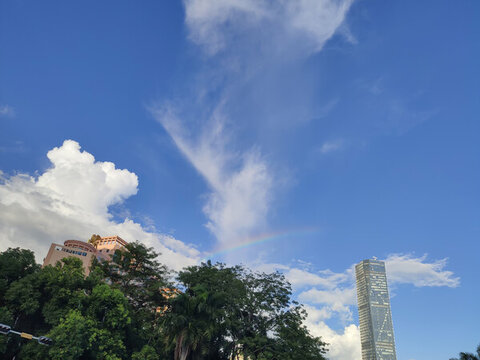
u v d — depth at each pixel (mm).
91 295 41594
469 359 47375
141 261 56250
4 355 38406
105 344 37500
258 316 46875
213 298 39281
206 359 43344
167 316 36219
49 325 42906
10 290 40781
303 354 42500
